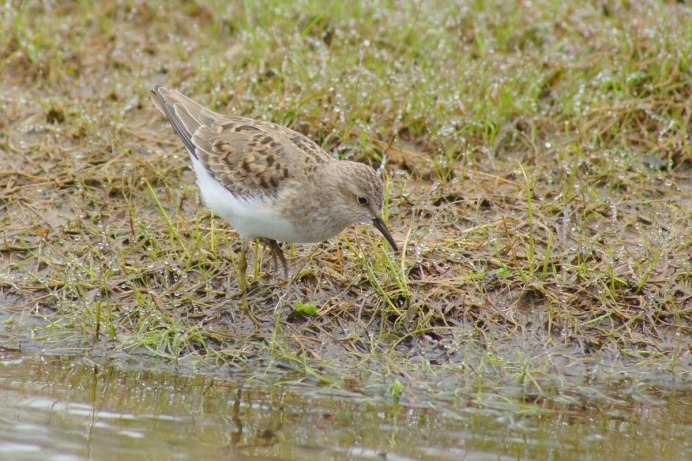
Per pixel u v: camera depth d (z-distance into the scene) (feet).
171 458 31.48
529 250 42.63
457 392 36.68
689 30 54.85
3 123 51.93
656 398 36.68
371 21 59.11
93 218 45.75
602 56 55.16
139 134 51.62
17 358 38.70
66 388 36.47
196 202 47.09
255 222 39.99
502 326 40.22
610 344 39.63
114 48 58.59
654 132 51.19
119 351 39.40
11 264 43.52
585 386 37.42
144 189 47.85
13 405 34.83
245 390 36.78
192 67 56.44
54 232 45.19
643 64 53.62
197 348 39.55
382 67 54.44
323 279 42.24
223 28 60.54
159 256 43.62
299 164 39.99
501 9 60.08
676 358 39.06
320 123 50.57
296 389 36.86
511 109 51.62
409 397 36.27
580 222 45.60
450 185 48.06
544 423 34.55
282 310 40.98
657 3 58.23
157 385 37.06
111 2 62.44
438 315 40.45
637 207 46.85
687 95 52.34
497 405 35.81
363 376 37.78
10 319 40.98
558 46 56.44
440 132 50.06
